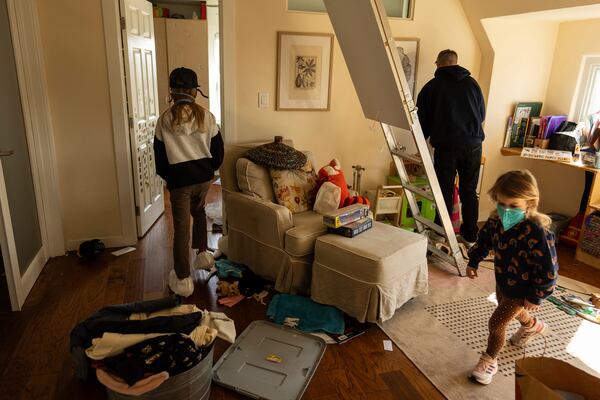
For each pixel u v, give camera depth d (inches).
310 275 108.2
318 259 102.0
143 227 145.6
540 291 74.7
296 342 91.6
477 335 96.7
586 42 142.3
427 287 109.4
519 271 76.9
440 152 128.4
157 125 99.3
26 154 116.5
